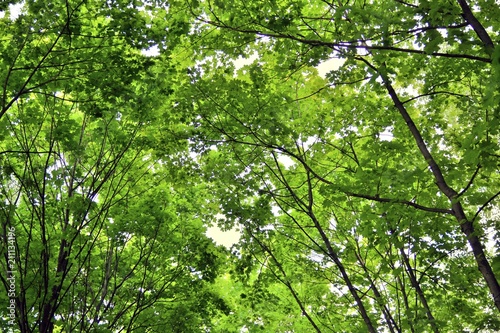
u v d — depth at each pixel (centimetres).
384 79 490
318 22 634
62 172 638
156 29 569
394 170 462
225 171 751
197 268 857
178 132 718
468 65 583
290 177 831
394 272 593
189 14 586
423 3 400
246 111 648
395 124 695
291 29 528
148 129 740
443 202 648
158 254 848
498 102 296
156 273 885
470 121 667
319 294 923
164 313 862
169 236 834
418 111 706
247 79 683
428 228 588
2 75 521
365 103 703
